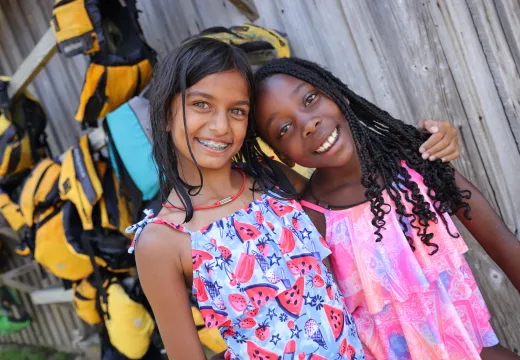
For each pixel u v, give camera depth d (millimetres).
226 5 2652
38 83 3654
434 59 2066
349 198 1526
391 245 1464
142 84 2549
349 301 1521
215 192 1434
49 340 4227
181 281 1359
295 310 1360
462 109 2051
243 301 1329
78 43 2395
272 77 1498
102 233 2605
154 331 2604
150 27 2992
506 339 2152
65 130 3607
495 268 2113
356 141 1467
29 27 3490
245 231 1385
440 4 2004
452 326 1428
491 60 1953
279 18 2471
